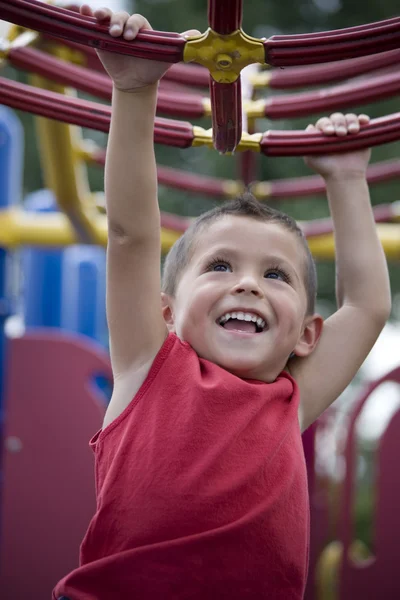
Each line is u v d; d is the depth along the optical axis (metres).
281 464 2.02
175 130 2.39
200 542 1.89
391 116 2.37
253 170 3.93
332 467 4.93
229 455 1.97
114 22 1.83
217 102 1.98
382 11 12.06
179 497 1.92
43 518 3.87
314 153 2.39
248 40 1.82
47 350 3.99
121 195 2.02
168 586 1.88
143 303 2.10
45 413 3.95
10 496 3.90
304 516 2.04
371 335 2.39
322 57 1.85
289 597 1.97
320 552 4.50
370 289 2.39
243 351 2.09
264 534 1.93
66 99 2.43
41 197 5.48
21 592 3.82
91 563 1.91
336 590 4.27
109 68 1.93
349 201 2.42
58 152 3.69
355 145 2.37
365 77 4.04
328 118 2.39
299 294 2.21
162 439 1.98
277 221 2.23
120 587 1.89
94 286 6.16
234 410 2.02
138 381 2.09
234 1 1.73
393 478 3.81
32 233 4.49
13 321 5.29
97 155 4.04
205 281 2.13
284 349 2.14
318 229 4.21
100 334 6.25
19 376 3.99
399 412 3.85
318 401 2.33
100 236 4.37
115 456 2.01
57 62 2.86
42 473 3.90
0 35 3.02
